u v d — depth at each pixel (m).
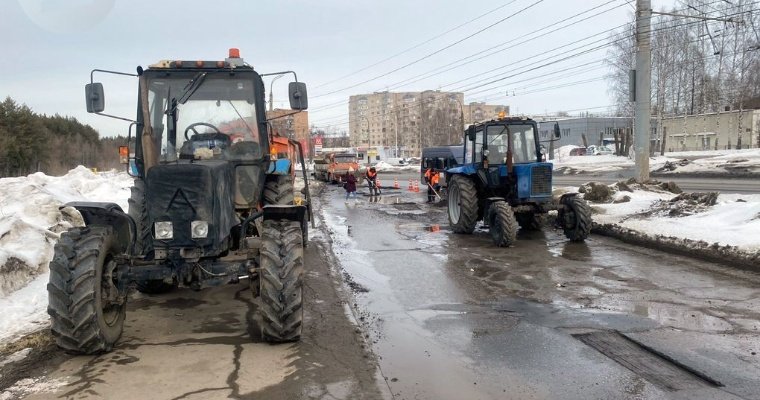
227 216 5.20
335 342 5.07
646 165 15.99
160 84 6.42
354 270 8.54
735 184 20.81
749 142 49.69
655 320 5.69
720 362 4.52
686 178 25.39
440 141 85.19
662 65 45.84
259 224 6.21
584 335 5.32
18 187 11.01
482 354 4.88
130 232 5.13
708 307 6.07
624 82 49.22
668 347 4.88
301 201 10.56
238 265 4.93
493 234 10.52
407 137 100.12
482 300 6.69
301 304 4.84
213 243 4.79
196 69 6.49
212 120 6.45
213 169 4.97
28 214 10.18
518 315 6.04
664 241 9.29
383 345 5.16
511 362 4.68
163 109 6.40
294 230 5.05
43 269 7.66
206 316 5.96
